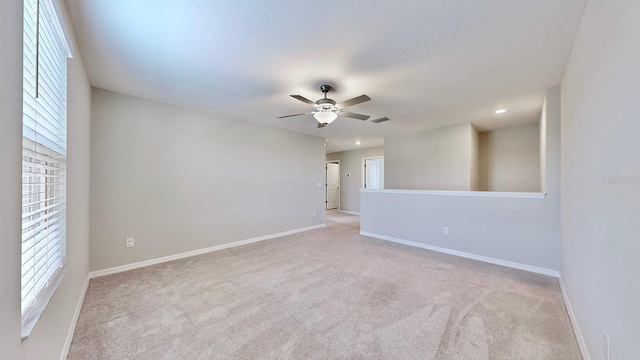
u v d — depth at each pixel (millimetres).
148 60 2301
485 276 2920
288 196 5250
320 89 2982
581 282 1766
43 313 1195
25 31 1046
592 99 1505
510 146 5051
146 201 3305
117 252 3061
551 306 2225
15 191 866
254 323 1960
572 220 2107
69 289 1746
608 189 1246
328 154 9250
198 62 2342
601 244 1342
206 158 3930
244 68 2463
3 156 775
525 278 2869
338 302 2295
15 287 860
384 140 6176
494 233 3424
